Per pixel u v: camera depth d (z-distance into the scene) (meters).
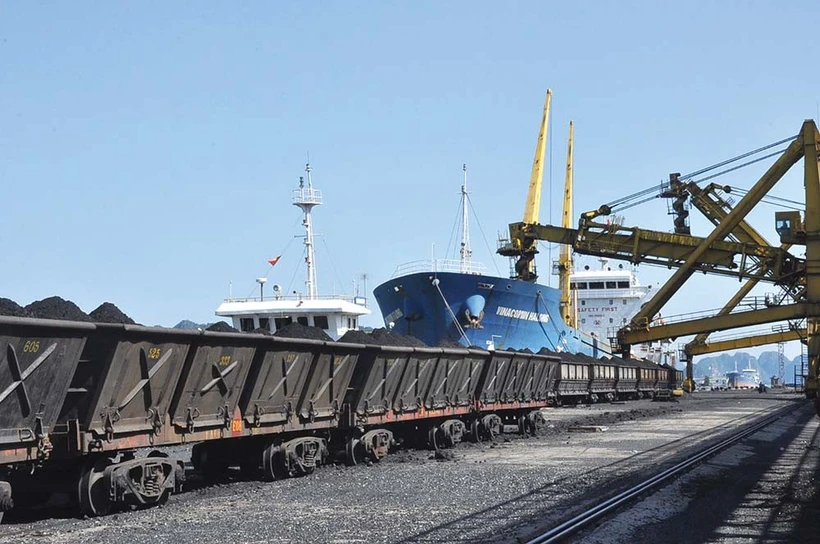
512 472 20.92
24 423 13.13
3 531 12.88
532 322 65.69
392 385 23.95
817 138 53.88
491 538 12.55
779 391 131.50
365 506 15.54
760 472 22.30
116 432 14.52
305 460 20.36
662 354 108.69
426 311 59.16
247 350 17.73
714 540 13.26
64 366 13.43
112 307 16.75
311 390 20.47
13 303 14.24
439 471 21.14
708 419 45.56
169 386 15.77
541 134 77.44
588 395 60.97
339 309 41.09
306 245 47.47
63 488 14.45
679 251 60.91
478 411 30.02
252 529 13.14
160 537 12.46
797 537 13.73
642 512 15.16
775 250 57.38
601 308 87.88
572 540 12.67
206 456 19.70
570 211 89.94
